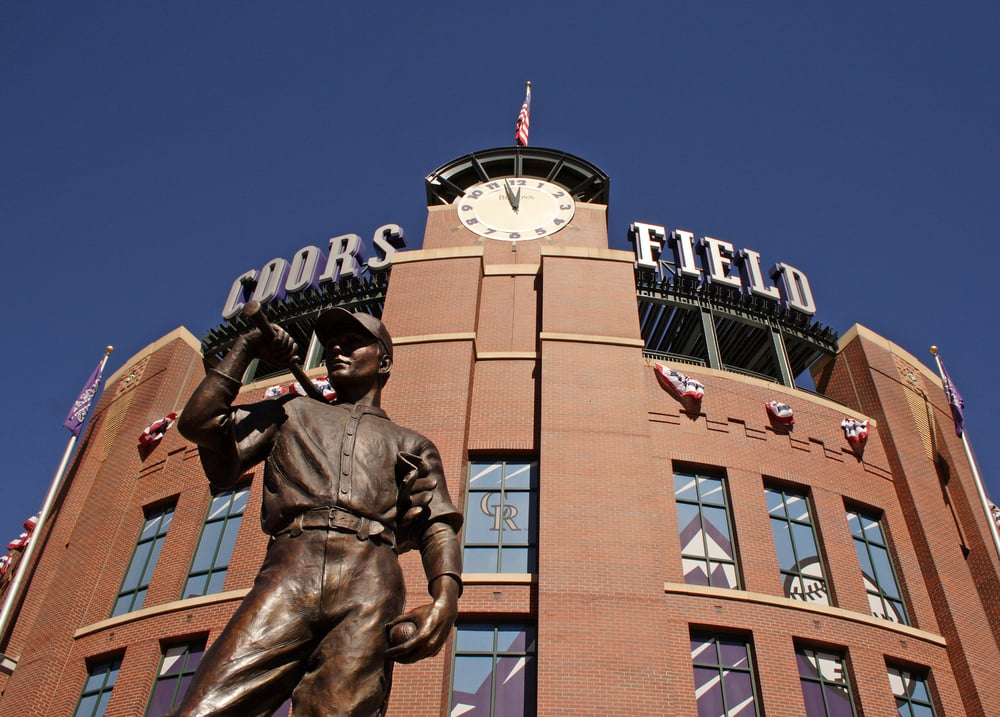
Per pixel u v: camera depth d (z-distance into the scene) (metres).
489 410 22.19
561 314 24.12
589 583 18.05
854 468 24.36
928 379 29.83
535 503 20.59
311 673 4.70
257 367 28.73
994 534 23.70
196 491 23.34
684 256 28.92
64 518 26.19
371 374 6.39
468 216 29.91
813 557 21.86
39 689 20.73
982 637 21.89
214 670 4.46
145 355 30.95
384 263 28.38
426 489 5.57
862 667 19.44
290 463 5.46
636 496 19.67
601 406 21.47
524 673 17.72
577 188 33.66
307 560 5.00
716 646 18.95
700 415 23.33
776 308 28.88
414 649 4.73
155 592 21.48
